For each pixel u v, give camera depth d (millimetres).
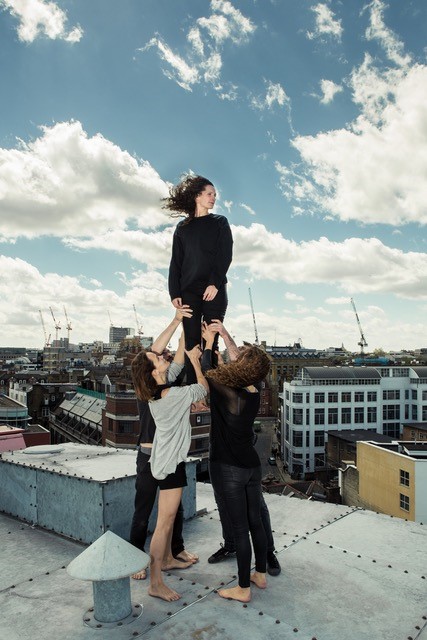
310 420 74188
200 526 5113
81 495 4512
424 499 35750
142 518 4102
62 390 98562
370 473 41438
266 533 3875
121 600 3133
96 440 66000
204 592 3547
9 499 5375
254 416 3615
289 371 150250
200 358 4133
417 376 77625
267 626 3072
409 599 3469
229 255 4285
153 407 3625
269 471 76188
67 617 3189
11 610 3293
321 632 3018
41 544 4531
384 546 4465
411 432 63688
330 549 4395
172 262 4348
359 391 76438
